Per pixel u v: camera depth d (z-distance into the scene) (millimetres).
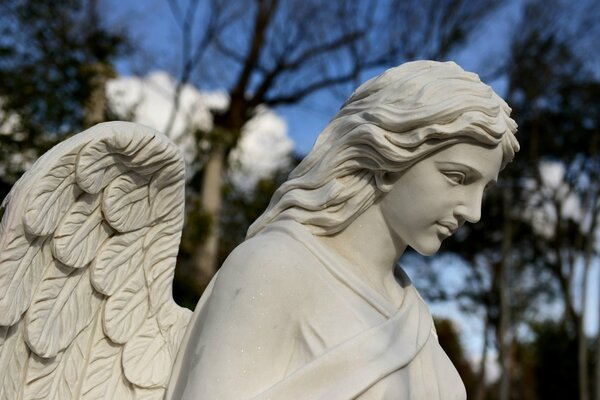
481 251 15711
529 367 16859
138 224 1529
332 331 1445
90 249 1450
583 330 12133
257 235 1626
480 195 1579
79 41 7199
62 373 1463
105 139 1335
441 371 1633
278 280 1450
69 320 1451
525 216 14742
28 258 1280
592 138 13164
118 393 1538
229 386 1374
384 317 1545
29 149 6473
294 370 1417
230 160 10211
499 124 1538
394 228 1619
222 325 1427
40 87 6688
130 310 1563
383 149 1529
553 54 12344
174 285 7961
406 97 1549
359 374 1391
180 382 1518
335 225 1606
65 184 1322
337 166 1597
